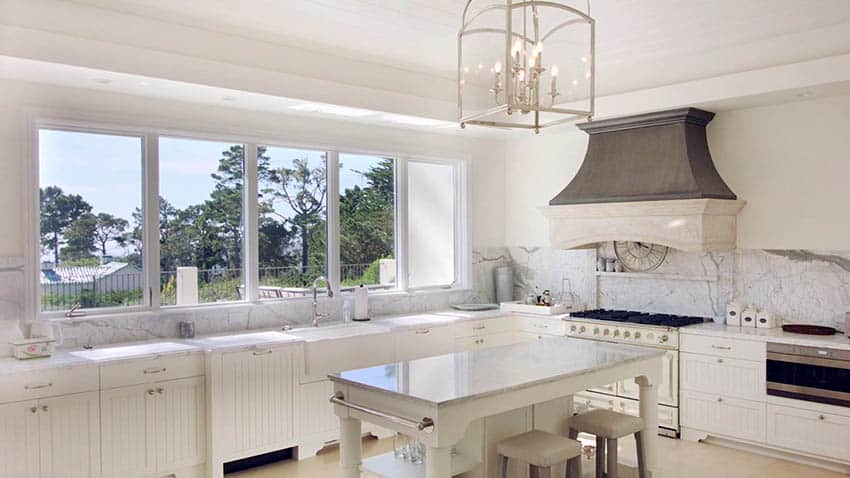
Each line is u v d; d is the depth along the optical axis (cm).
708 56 523
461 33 328
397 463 348
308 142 572
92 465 401
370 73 537
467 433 360
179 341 477
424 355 587
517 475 373
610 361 380
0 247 417
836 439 461
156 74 417
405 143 648
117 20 401
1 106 415
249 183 542
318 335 528
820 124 515
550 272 708
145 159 486
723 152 570
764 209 548
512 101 295
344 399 345
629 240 575
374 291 638
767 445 496
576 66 326
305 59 495
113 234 473
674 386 545
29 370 378
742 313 546
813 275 523
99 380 404
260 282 552
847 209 504
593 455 442
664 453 509
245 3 431
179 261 506
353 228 620
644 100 558
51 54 376
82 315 456
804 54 472
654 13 480
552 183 698
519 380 331
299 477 462
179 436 439
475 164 718
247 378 465
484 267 730
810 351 471
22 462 376
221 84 448
